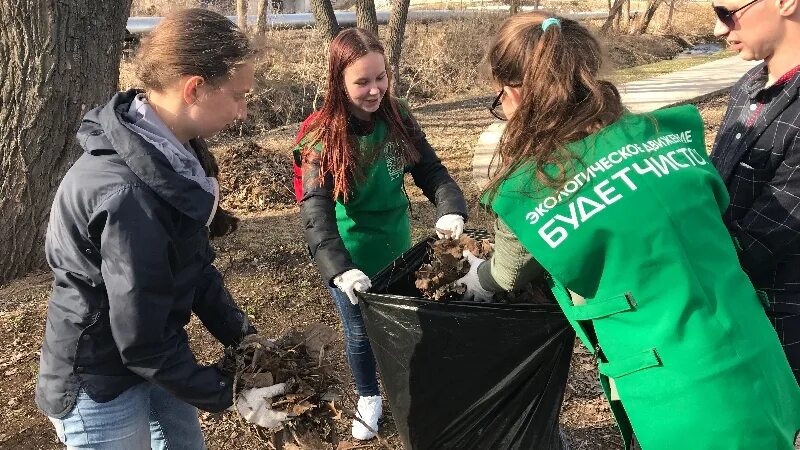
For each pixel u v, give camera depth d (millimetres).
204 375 1714
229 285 4234
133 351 1559
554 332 2008
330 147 2348
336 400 1911
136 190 1498
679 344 1590
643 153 1674
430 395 2166
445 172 2656
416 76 13180
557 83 1680
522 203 1695
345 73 2287
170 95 1582
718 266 1656
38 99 4188
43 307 3945
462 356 2080
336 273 2229
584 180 1640
